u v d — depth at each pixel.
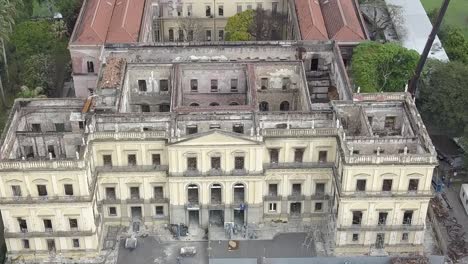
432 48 148.12
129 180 105.62
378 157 96.00
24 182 97.12
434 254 105.94
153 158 104.44
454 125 123.88
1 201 98.25
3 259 105.31
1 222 111.00
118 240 108.06
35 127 107.94
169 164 102.31
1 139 98.38
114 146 102.38
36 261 104.25
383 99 107.50
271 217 110.94
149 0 149.25
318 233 109.31
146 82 118.81
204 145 100.50
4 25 135.25
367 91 121.12
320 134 102.44
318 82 121.81
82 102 106.81
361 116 106.06
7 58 145.50
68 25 158.88
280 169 105.12
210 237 107.75
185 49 124.38
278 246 106.81
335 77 120.25
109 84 111.44
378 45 129.88
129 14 139.25
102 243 107.06
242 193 107.94
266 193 108.56
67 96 141.88
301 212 110.81
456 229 110.31
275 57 124.94
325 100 122.44
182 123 104.44
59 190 98.31
